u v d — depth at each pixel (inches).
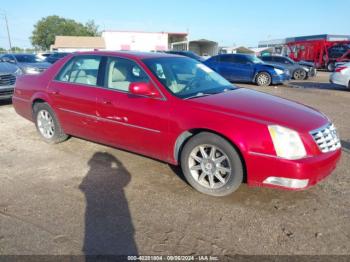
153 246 106.6
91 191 143.6
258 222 120.1
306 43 1076.5
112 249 105.0
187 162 142.1
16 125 254.4
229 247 106.2
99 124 169.8
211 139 132.3
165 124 143.2
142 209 129.0
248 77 578.2
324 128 132.1
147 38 1973.4
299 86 565.6
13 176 158.6
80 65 183.6
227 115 130.4
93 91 170.2
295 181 120.7
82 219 121.7
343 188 147.6
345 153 194.5
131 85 146.0
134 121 153.3
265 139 122.0
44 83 198.4
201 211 127.6
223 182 134.8
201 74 177.0
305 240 110.0
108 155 186.1
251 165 125.1
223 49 2132.1
